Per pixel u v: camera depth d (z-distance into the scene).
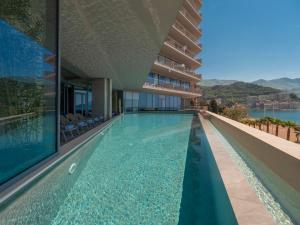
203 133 12.20
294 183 3.34
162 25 6.72
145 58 10.99
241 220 2.79
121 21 6.36
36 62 4.06
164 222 3.26
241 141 7.11
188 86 48.69
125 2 5.30
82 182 4.81
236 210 3.04
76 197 4.10
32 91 3.96
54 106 4.71
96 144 8.76
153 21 6.39
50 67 4.57
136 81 21.06
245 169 4.89
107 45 8.62
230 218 3.16
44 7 4.27
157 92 36.59
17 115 3.58
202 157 6.92
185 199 3.98
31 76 3.91
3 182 3.15
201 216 3.40
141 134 11.84
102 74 15.57
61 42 8.09
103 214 3.47
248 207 3.12
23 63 3.68
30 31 3.85
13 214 2.81
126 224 3.22
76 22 6.32
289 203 3.21
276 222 2.76
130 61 11.66
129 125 16.53
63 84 15.98
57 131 4.79
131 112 30.45
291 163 3.47
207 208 3.65
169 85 37.44
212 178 5.02
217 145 7.73
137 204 3.82
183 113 31.67
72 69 13.52
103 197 4.09
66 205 3.81
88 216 3.43
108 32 7.21
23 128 3.72
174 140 10.02
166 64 34.56
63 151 5.03
